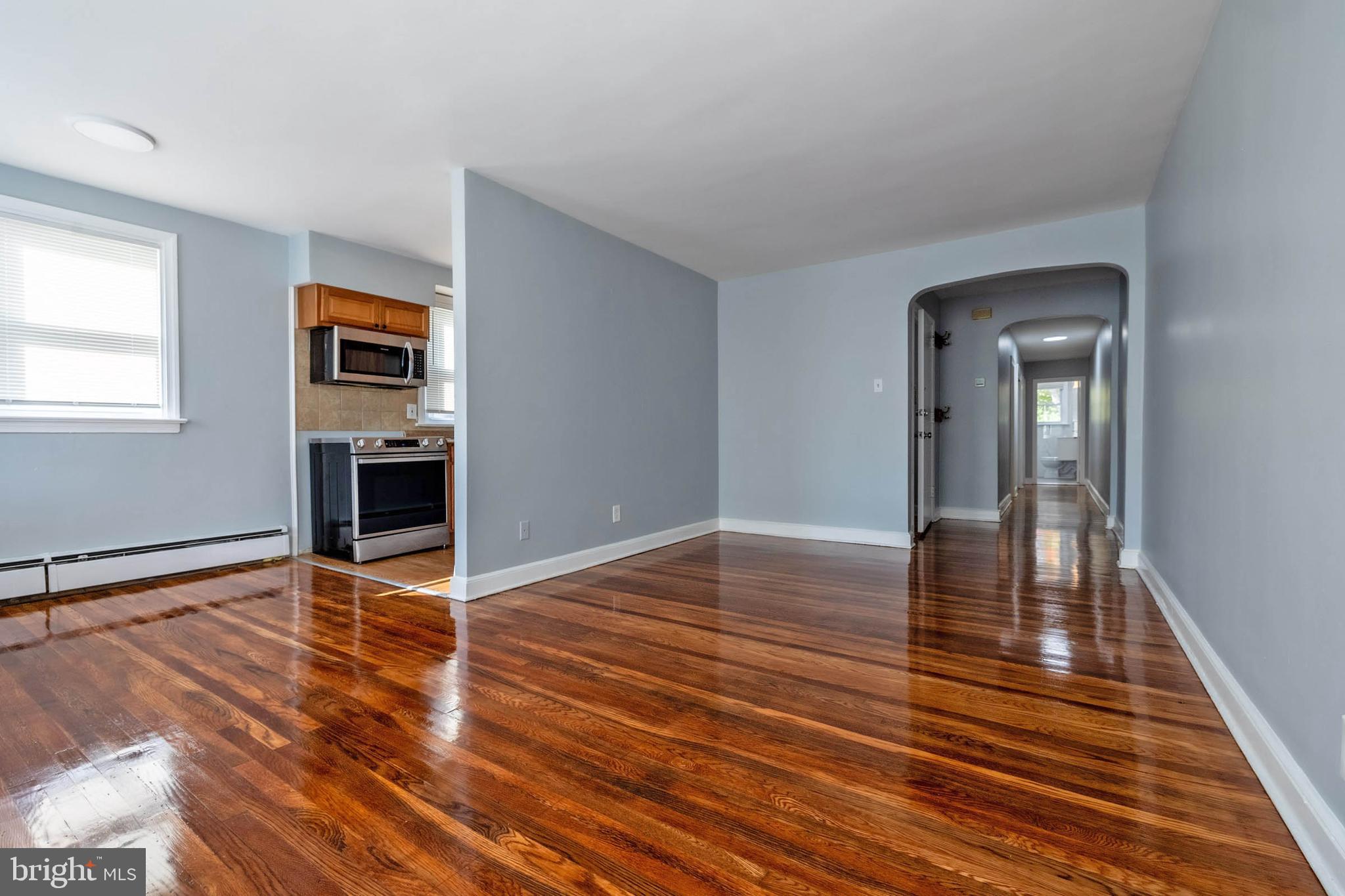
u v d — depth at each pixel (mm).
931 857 1283
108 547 3531
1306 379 1359
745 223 4086
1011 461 8195
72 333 3410
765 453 5422
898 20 2070
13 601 3182
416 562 4266
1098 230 3947
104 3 1913
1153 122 2766
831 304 5055
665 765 1656
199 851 1312
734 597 3340
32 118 2650
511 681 2223
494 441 3424
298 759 1687
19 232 3225
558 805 1480
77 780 1586
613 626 2844
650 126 2785
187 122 2703
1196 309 2416
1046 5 1997
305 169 3225
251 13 1979
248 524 4160
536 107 2607
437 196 3605
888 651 2512
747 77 2404
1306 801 1279
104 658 2428
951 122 2768
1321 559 1276
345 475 4250
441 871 1251
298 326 4383
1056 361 11141
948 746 1744
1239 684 1812
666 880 1224
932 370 5883
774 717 1932
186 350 3838
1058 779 1574
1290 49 1470
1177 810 1437
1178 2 1989
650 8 1985
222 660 2420
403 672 2311
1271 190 1596
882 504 4883
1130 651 2484
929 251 4594
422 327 4902
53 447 3342
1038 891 1179
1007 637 2656
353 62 2266
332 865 1270
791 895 1179
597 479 4203
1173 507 2840
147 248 3693
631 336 4535
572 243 3969
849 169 3252
